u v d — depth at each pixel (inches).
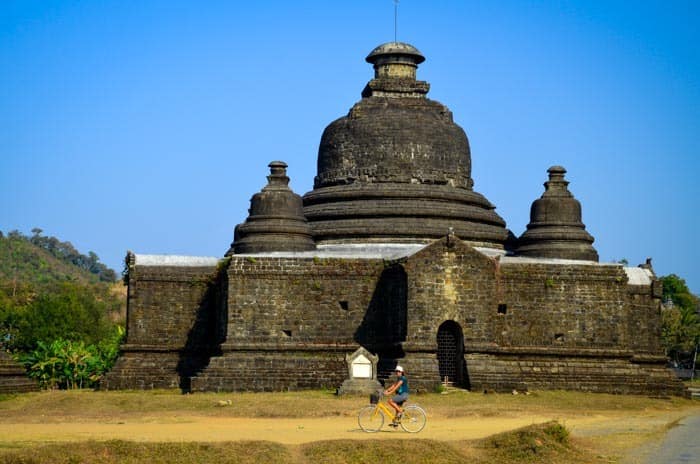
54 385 3105.3
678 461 1481.3
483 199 3088.1
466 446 1584.6
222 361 2581.2
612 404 2400.3
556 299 2694.4
